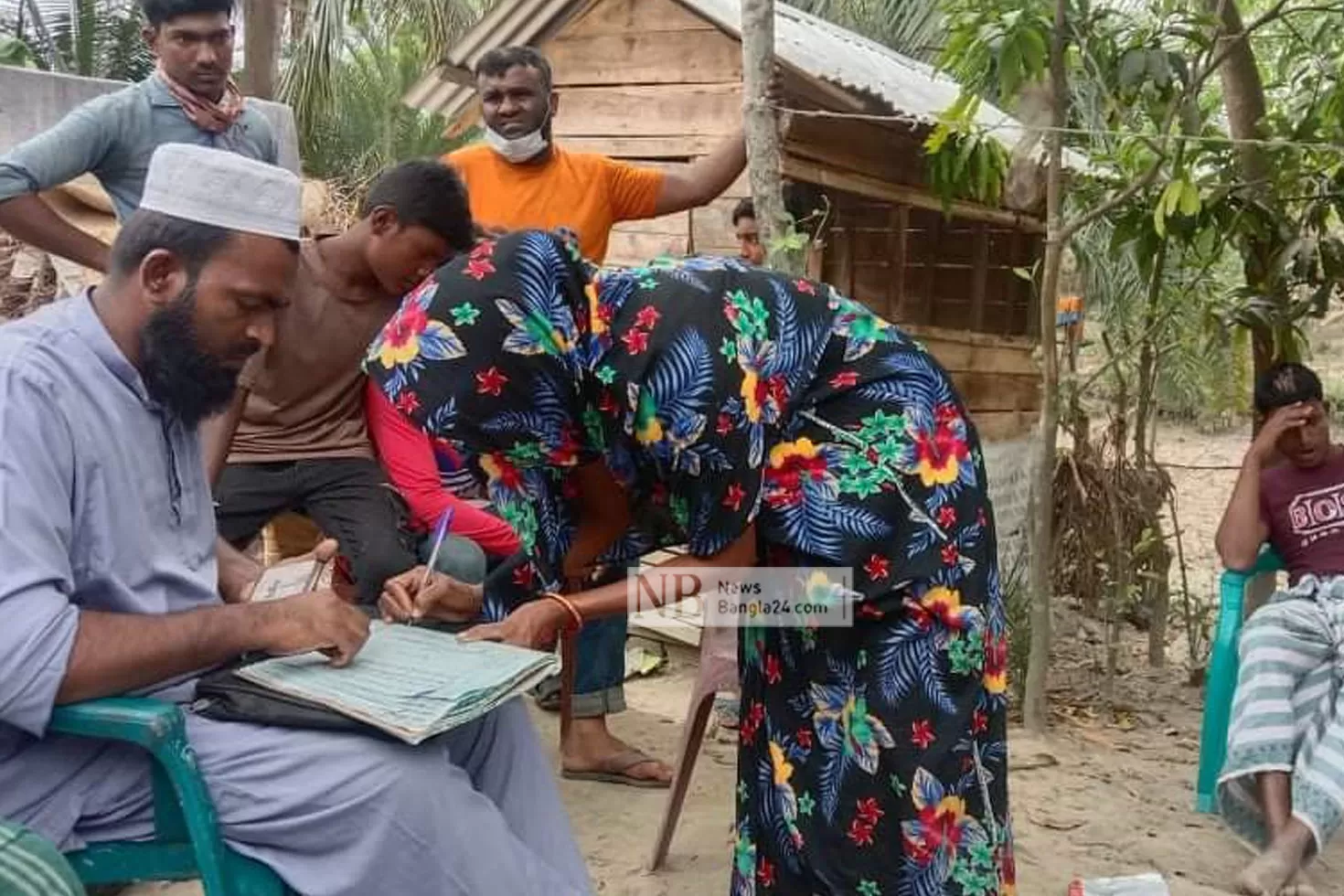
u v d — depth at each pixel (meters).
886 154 5.09
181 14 3.43
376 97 12.41
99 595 2.04
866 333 2.28
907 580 2.23
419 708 1.96
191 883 3.09
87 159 3.39
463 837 2.02
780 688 2.41
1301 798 3.26
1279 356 4.70
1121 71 4.05
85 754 2.00
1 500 1.85
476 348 2.01
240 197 1.99
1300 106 4.74
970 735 2.29
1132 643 5.66
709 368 2.04
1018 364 6.39
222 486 3.38
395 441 3.27
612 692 3.86
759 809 2.52
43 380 1.95
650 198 4.19
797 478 2.22
